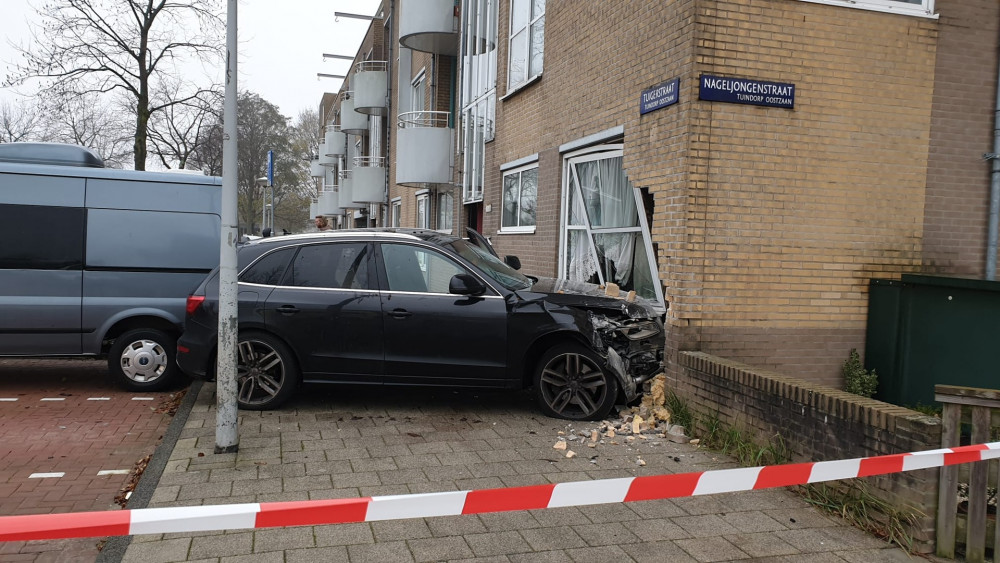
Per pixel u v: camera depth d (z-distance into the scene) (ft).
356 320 20.51
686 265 20.06
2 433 19.47
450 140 49.62
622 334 20.42
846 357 21.36
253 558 11.53
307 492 14.40
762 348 20.72
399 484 14.92
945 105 21.63
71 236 24.18
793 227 20.72
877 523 12.78
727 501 14.20
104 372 28.40
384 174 76.23
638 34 23.06
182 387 25.66
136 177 25.04
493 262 23.22
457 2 49.24
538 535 12.55
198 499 13.93
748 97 20.07
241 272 21.22
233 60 16.37
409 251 21.18
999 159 21.81
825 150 20.81
